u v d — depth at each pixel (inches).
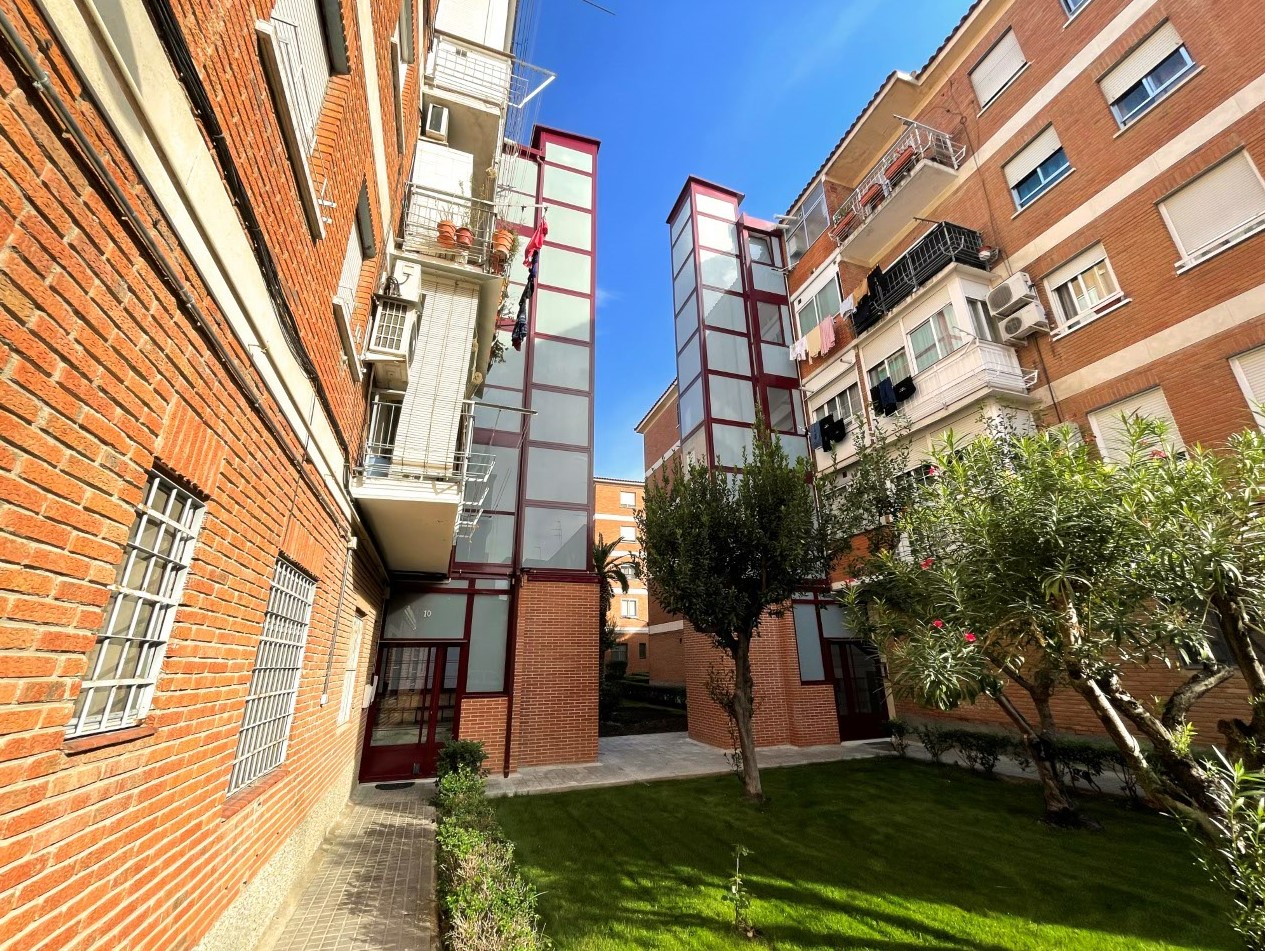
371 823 282.2
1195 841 122.2
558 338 524.7
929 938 169.8
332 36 168.6
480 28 414.0
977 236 497.7
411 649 412.5
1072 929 170.9
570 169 586.6
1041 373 436.8
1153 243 377.4
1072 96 440.5
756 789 325.7
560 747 421.7
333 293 193.2
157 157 80.0
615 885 208.7
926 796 328.2
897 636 188.4
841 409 621.6
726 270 693.3
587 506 485.4
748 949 165.8
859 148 670.5
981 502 154.9
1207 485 131.0
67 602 67.6
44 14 57.4
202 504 107.6
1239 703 304.3
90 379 69.9
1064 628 133.7
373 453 279.1
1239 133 340.5
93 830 77.0
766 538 335.3
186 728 105.7
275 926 173.3
